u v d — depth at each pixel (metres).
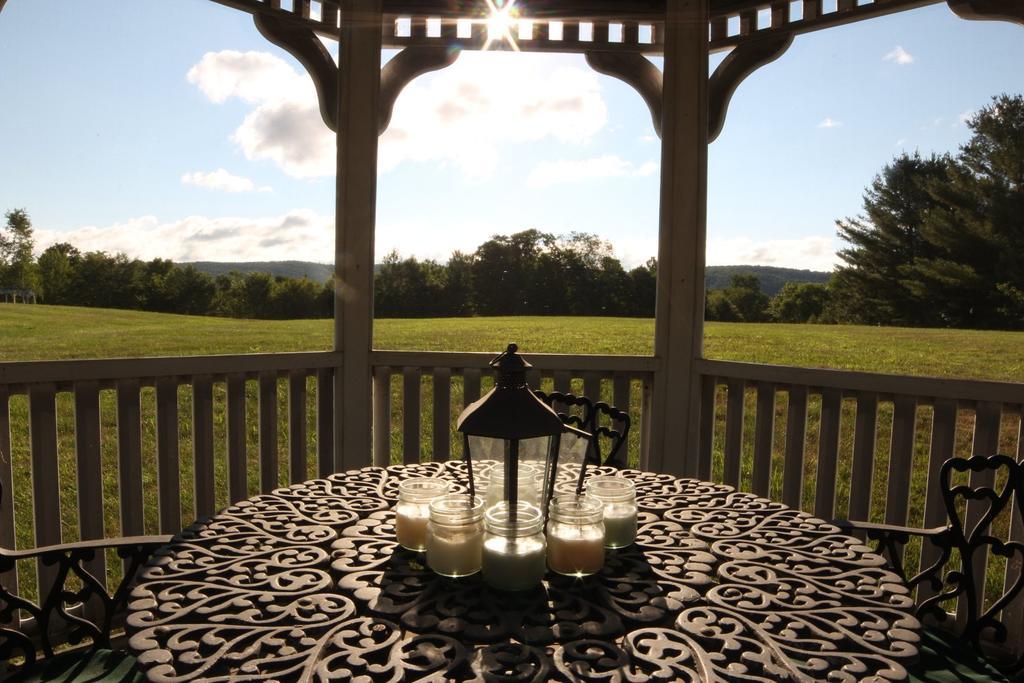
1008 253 22.62
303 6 2.99
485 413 1.25
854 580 1.34
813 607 1.23
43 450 2.47
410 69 3.11
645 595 1.27
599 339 19.38
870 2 2.75
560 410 3.17
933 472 2.63
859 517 2.78
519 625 1.16
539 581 1.28
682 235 3.08
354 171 3.04
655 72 3.16
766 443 2.97
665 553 1.46
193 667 1.02
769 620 1.17
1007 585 2.53
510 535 1.26
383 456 3.21
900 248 24.97
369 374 3.13
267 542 1.48
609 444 6.91
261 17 2.92
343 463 3.15
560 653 1.07
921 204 24.48
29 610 1.68
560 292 23.81
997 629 1.81
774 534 1.57
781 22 2.97
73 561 1.70
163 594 1.24
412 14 3.04
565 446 1.66
